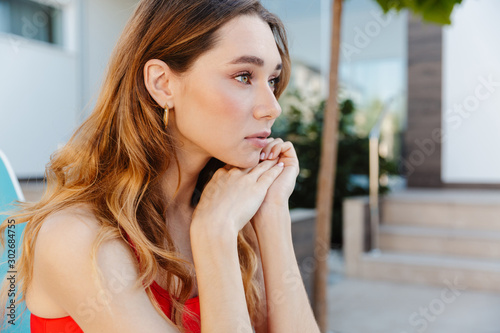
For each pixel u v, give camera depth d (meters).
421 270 3.92
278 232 0.89
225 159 0.79
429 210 4.62
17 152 3.74
